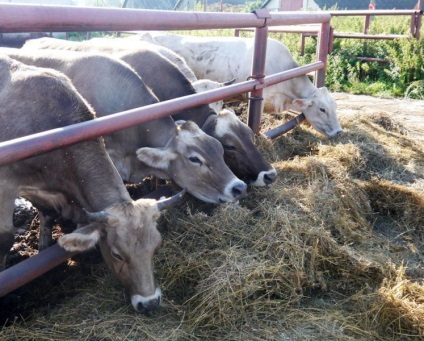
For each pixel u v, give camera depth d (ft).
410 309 9.93
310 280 10.77
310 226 11.98
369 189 15.61
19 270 9.15
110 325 9.37
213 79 25.03
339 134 20.80
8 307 10.89
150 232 9.81
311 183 14.79
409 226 14.42
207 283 10.14
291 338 9.27
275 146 19.15
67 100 10.89
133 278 9.72
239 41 24.67
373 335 9.59
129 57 16.47
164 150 13.64
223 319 9.53
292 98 23.18
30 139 7.82
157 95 16.02
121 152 14.49
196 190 13.69
